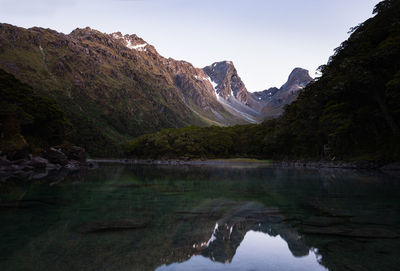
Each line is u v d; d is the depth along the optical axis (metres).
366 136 52.47
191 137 132.50
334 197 12.34
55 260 4.39
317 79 68.31
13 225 6.90
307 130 67.06
